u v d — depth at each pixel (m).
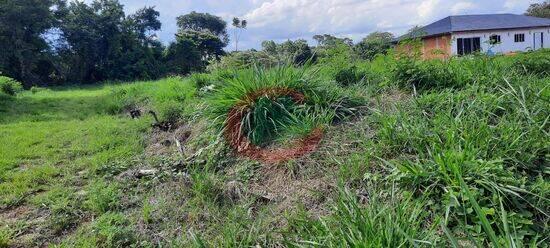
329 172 3.04
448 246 2.04
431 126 3.19
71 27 37.19
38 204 3.42
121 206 3.24
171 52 43.00
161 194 3.36
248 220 2.71
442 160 2.42
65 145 5.54
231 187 3.23
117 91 11.93
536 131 2.77
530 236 2.07
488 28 25.06
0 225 3.06
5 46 32.22
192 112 5.67
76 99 13.03
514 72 4.30
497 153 2.54
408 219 2.14
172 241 2.59
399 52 4.99
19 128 6.93
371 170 2.88
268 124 3.94
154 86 11.23
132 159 4.55
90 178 4.03
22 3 32.91
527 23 26.83
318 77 4.50
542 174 2.47
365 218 2.13
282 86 4.16
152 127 6.09
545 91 3.40
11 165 4.56
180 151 4.41
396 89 4.40
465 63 4.77
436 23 29.50
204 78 8.80
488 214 2.10
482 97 3.47
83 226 2.97
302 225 2.43
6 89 13.26
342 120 3.84
